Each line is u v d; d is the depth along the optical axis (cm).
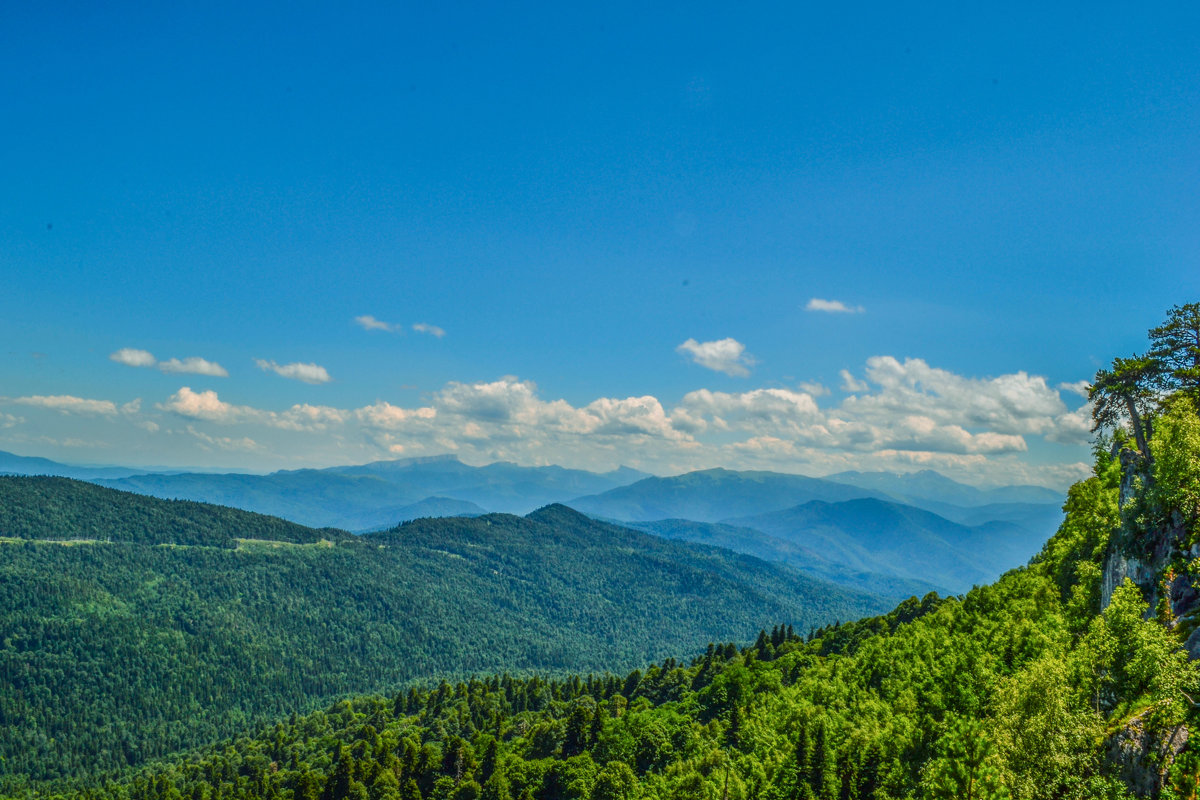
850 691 13800
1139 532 8538
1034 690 6569
